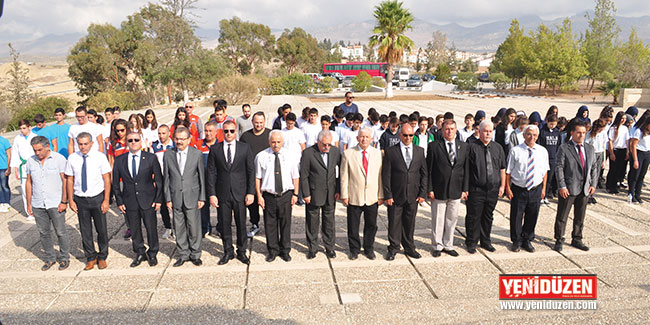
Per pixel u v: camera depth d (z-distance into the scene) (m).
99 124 8.11
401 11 31.80
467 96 36.47
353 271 5.32
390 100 31.92
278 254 5.79
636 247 6.00
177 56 44.56
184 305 4.40
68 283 4.96
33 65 149.50
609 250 5.91
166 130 6.41
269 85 41.34
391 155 5.48
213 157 5.39
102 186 5.30
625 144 8.41
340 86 56.34
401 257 5.77
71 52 47.88
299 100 31.83
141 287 4.85
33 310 4.29
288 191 5.49
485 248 6.00
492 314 3.94
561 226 5.89
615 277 5.09
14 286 4.88
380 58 33.47
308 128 7.98
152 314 4.09
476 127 7.50
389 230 5.66
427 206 7.98
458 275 5.19
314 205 5.53
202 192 5.46
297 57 74.44
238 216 5.48
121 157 5.34
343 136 7.76
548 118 7.78
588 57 43.47
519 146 5.78
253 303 4.47
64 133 8.01
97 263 5.48
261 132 6.85
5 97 38.72
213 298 4.57
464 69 98.38
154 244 5.52
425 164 5.58
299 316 3.94
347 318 3.87
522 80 55.25
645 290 4.58
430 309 4.05
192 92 55.81
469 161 5.70
